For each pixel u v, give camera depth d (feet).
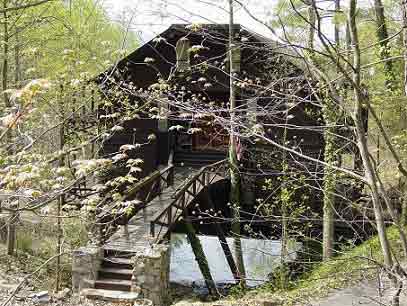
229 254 40.63
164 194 43.55
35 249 44.24
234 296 33.96
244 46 18.17
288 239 32.27
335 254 33.55
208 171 43.14
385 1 21.48
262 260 38.34
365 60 25.11
